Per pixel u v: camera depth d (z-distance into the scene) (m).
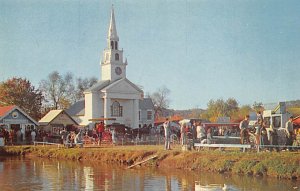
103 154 41.88
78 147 49.25
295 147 29.78
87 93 95.56
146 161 36.28
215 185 25.55
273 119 37.97
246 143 32.41
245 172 29.00
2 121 69.38
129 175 31.44
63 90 129.25
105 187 26.86
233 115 131.00
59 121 75.31
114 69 100.00
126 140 57.53
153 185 27.03
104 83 96.50
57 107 127.81
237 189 24.16
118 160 39.66
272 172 27.80
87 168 36.25
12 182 29.20
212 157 31.98
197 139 37.31
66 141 51.34
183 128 36.50
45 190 26.17
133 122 96.38
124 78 95.31
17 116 71.00
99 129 55.94
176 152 35.34
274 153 29.41
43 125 74.44
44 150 49.78
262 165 28.50
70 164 39.81
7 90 109.88
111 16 103.06
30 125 72.12
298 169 27.00
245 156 30.34
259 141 31.00
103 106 95.19
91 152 43.47
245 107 123.25
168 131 37.72
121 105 95.94
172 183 27.42
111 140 56.53
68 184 28.19
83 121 96.38
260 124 31.27
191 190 25.19
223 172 30.23
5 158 47.84
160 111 161.38
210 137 36.03
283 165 27.58
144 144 53.34
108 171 34.00
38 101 114.25
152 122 113.06
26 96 110.69
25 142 60.12
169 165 34.28
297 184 25.30
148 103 114.00
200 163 32.06
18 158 47.69
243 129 32.50
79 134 51.19
